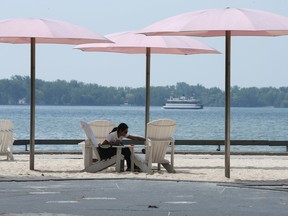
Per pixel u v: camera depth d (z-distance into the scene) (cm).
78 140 6006
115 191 3066
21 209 2569
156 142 3975
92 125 4244
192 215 2484
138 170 4019
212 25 3541
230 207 2664
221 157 5375
